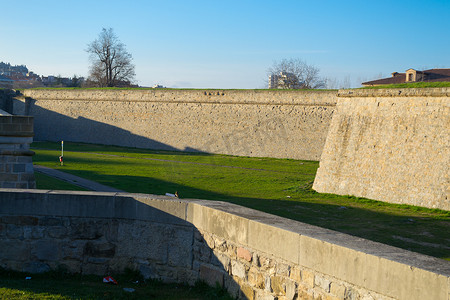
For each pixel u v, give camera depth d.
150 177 34.25
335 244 4.80
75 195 7.42
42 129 62.44
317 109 46.56
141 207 7.30
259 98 49.84
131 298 6.43
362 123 30.34
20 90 65.38
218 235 6.54
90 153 49.00
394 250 4.59
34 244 7.48
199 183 33.12
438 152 25.58
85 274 7.46
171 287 6.96
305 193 30.84
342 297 4.69
